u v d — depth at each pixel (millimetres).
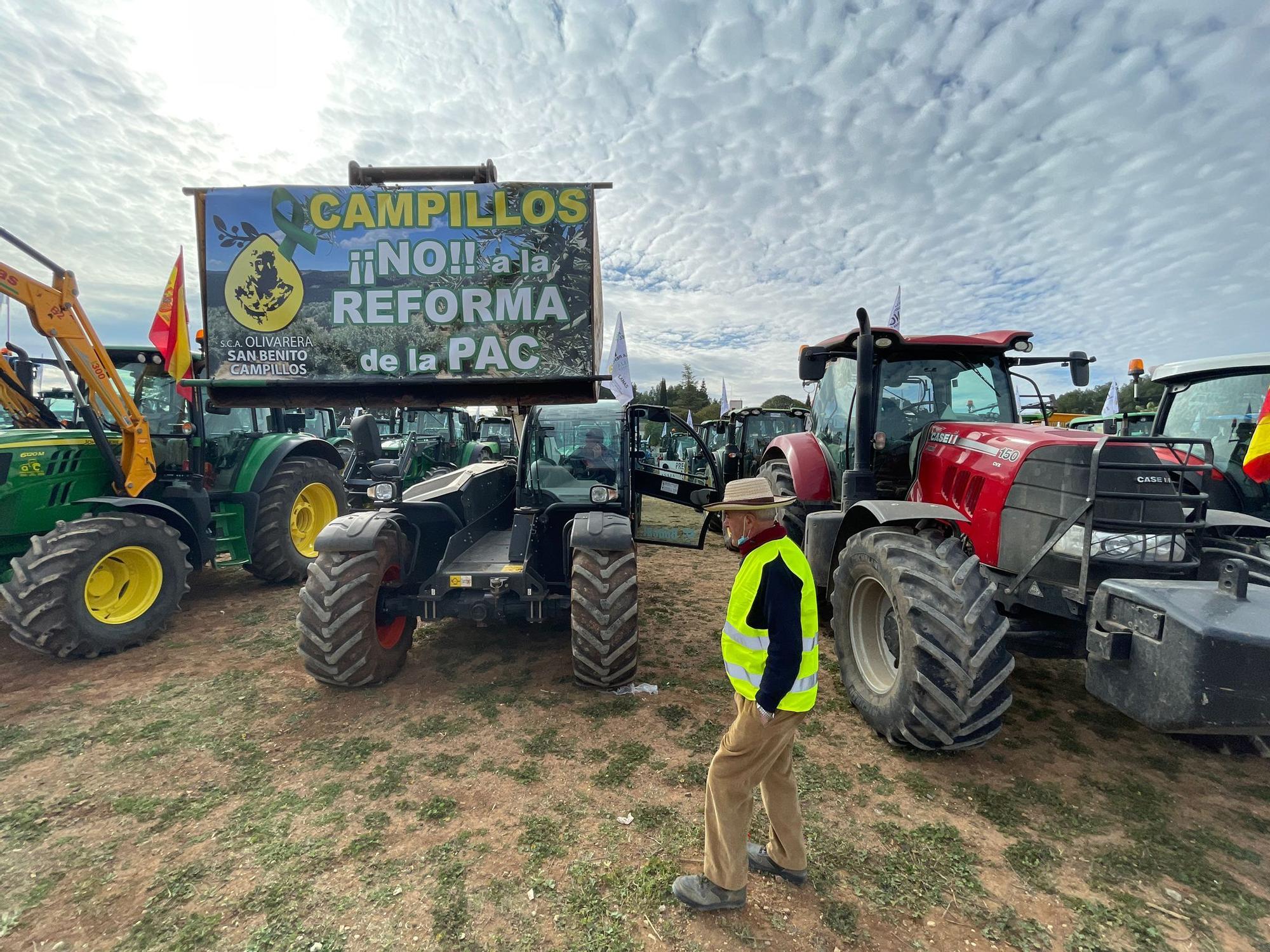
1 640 4695
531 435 4832
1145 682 2449
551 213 4082
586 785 2883
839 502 4992
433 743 3264
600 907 2145
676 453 13680
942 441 4039
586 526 3906
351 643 3680
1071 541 3062
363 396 4324
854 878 2307
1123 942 2016
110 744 3223
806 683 2088
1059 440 3168
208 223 4105
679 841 2498
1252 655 2211
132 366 5539
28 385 5578
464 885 2236
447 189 4062
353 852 2410
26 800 2732
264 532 6066
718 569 7562
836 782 2936
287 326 4121
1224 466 4883
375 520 3945
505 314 4102
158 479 5445
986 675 2836
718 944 1999
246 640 4793
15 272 4305
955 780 2965
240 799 2762
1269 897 2232
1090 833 2582
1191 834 2588
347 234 4098
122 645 4461
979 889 2254
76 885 2223
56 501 4773
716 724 3488
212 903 2145
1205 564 3168
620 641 3719
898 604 3062
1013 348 4543
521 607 3969
